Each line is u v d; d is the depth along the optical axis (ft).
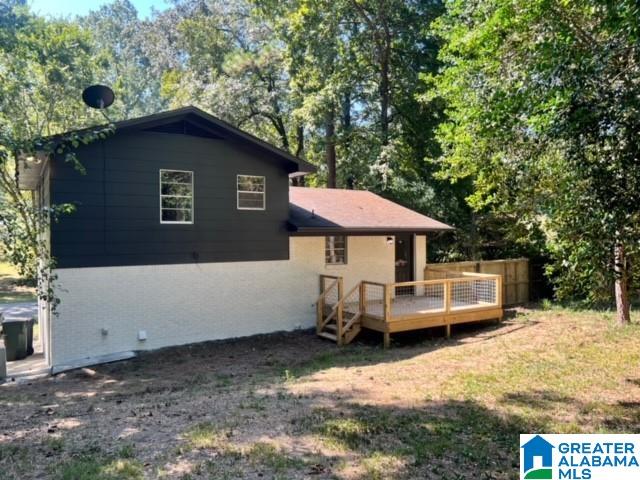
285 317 41.32
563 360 28.81
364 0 64.69
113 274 33.09
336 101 65.82
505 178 31.42
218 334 37.81
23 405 22.52
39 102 60.13
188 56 91.25
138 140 33.88
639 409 20.34
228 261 38.19
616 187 14.51
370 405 20.85
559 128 15.44
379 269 47.60
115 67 136.46
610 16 15.58
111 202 32.89
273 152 39.47
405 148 70.23
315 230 40.37
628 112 13.83
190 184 36.27
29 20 57.31
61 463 14.76
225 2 86.38
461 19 33.83
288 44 70.59
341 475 13.91
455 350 33.12
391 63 69.92
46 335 35.63
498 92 22.81
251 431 17.46
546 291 56.75
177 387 25.80
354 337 38.60
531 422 18.74
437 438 17.01
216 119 35.88
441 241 65.92
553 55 18.61
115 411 20.83
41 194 40.42
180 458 14.99
